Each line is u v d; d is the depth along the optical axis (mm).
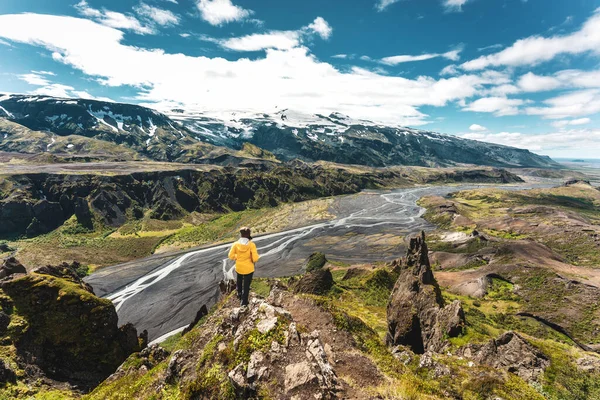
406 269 47594
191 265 114500
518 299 75125
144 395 12875
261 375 7996
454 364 15703
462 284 87500
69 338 39312
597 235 116750
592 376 18875
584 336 58375
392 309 40719
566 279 75125
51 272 48062
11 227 134000
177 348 14633
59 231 138375
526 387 13031
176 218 173875
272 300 15438
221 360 9445
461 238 127688
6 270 46469
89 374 38312
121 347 42812
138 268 111812
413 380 10789
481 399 12492
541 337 59188
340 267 108000
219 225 172750
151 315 78750
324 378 8234
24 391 29891
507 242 105062
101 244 131250
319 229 167500
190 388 9055
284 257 125250
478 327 52188
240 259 12211
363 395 8820
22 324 37844
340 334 12586
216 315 16016
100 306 42469
